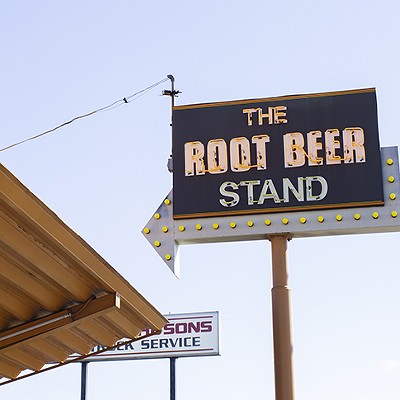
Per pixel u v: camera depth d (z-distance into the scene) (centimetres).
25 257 1073
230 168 1862
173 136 1892
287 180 1839
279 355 1723
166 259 1834
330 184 1825
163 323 1440
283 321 1745
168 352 2922
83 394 2906
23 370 1504
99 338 1439
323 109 1864
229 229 1830
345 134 1847
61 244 1062
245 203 1839
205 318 2939
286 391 1698
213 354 2905
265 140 1866
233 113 1888
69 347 1446
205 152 1877
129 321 1401
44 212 1005
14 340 1262
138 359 2925
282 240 1814
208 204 1848
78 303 1248
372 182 1816
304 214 1817
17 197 960
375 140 1836
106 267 1168
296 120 1867
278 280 1781
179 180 1870
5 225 1009
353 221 1802
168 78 1906
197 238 1836
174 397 2900
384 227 1795
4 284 1160
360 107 1855
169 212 1858
